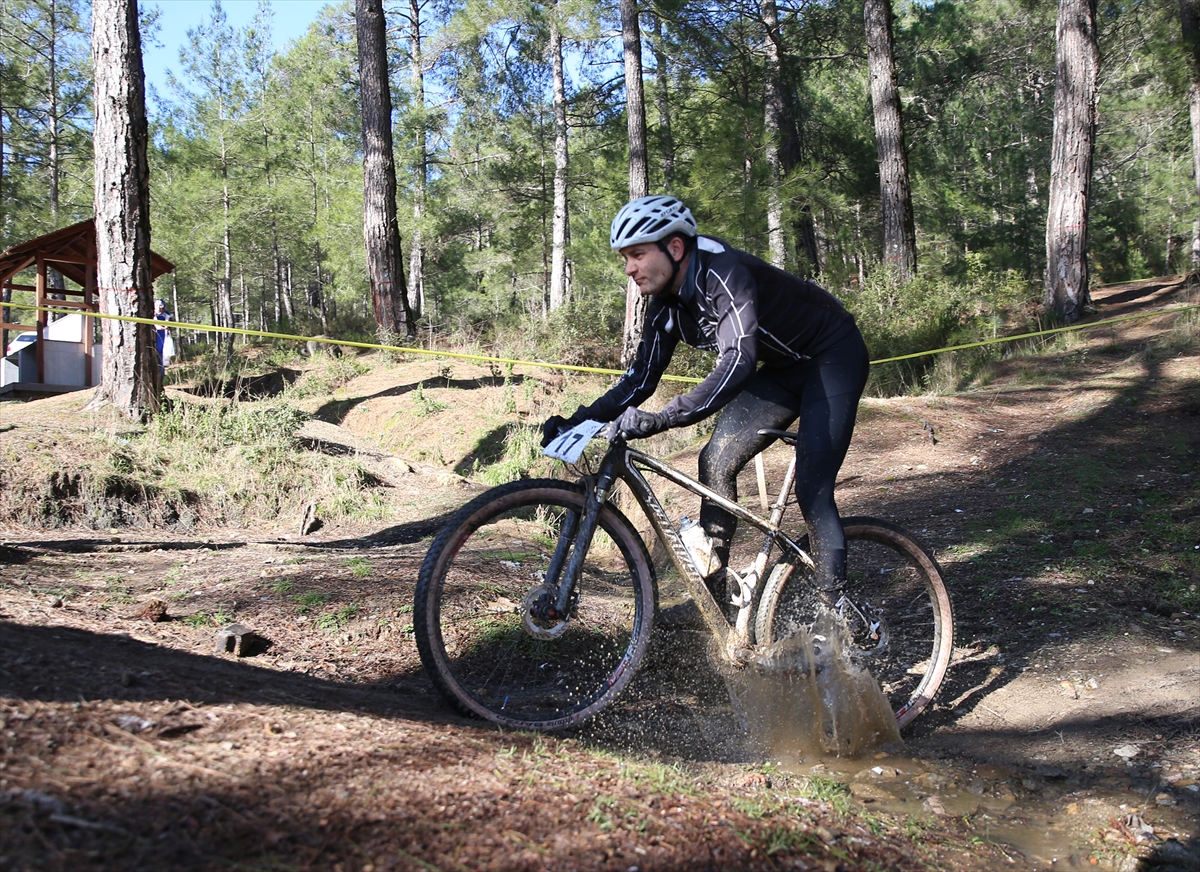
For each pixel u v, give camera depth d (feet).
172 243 85.05
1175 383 28.68
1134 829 7.81
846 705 9.86
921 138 79.61
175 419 24.40
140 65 25.62
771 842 6.39
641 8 56.54
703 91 70.85
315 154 100.48
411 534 19.42
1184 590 14.02
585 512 9.39
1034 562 15.76
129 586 13.08
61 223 78.13
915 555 11.16
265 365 50.21
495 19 84.23
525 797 6.24
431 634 8.69
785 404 10.23
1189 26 60.75
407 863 5.09
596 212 75.25
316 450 24.86
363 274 80.64
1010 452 23.82
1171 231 108.58
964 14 96.94
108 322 25.35
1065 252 45.62
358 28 52.34
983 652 12.65
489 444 31.55
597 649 12.04
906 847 7.14
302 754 6.22
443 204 92.73
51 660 7.23
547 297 100.94
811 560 10.35
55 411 25.48
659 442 30.01
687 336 9.77
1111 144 104.63
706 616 9.91
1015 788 8.85
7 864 4.21
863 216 80.43
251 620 11.75
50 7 80.89
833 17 69.62
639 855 5.76
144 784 5.32
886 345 41.57
